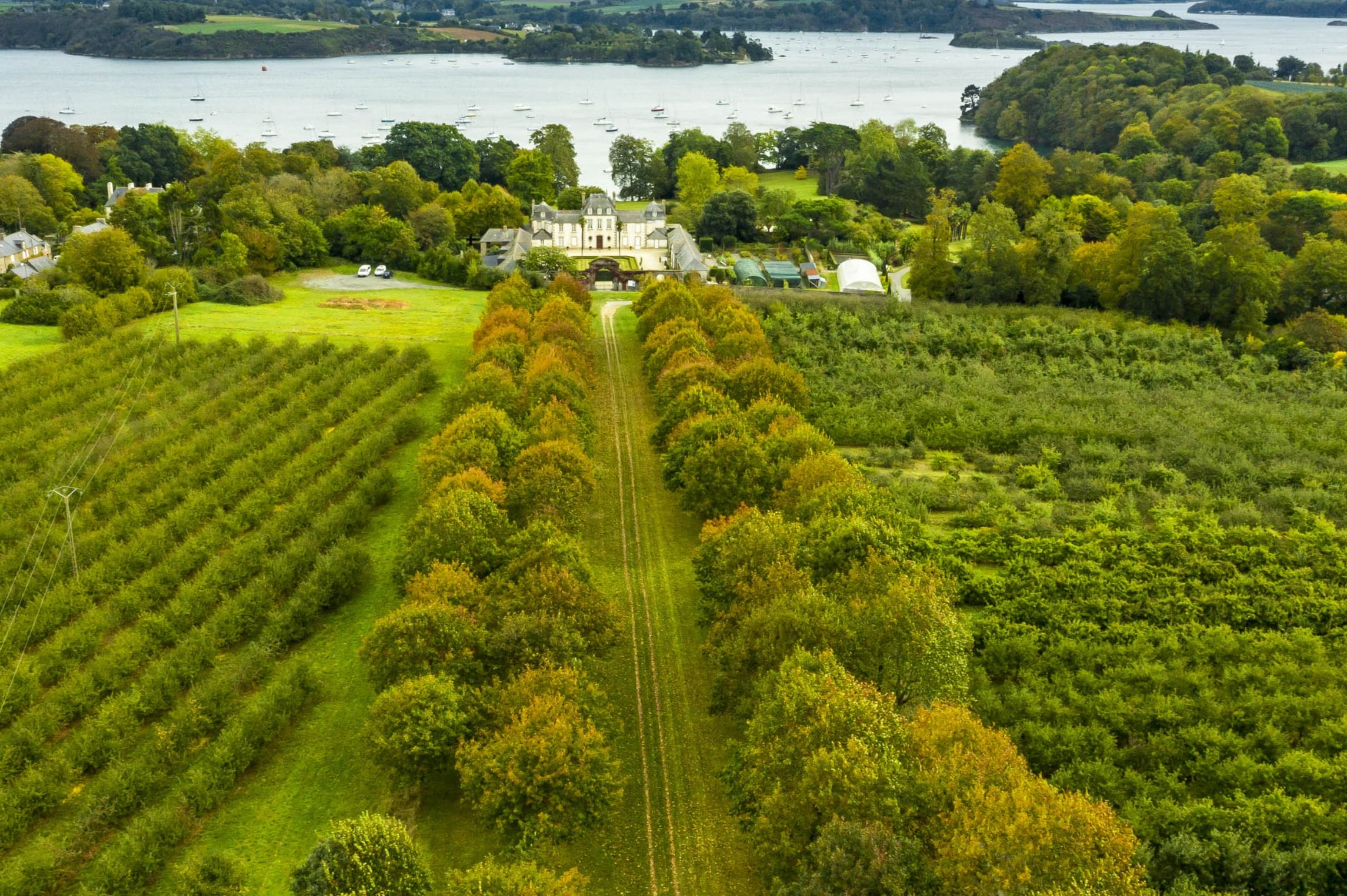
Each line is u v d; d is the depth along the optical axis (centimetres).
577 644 7125
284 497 10544
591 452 11144
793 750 5766
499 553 8212
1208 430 12619
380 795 6775
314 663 8175
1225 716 7112
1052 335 16488
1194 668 7769
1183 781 6594
